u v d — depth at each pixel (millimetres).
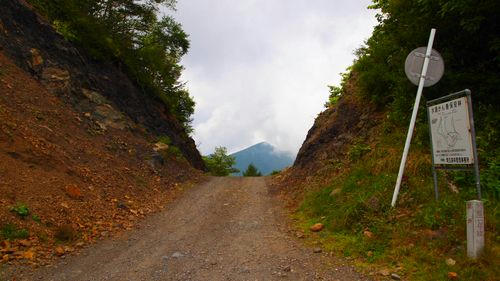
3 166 8305
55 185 8992
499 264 4770
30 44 14602
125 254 6676
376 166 8328
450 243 5449
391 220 6516
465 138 5680
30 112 11742
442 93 8703
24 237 6684
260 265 5926
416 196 6754
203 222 9102
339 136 11758
